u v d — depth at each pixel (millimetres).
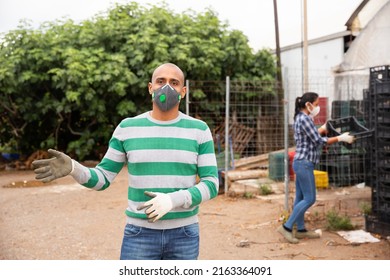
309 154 5203
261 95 14055
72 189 9484
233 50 14305
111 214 6980
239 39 14555
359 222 6211
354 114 9648
